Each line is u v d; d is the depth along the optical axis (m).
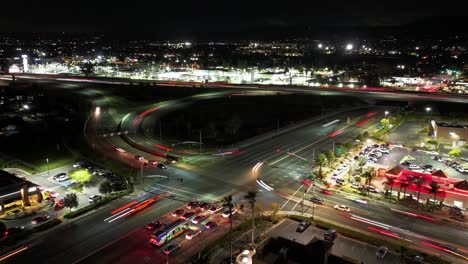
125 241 110.88
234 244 107.69
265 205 133.50
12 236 112.12
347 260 83.25
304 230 115.38
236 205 132.00
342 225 120.19
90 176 153.62
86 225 119.94
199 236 113.69
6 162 179.12
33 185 137.12
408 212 128.75
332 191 144.88
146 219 123.44
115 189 145.88
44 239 112.00
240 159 182.12
